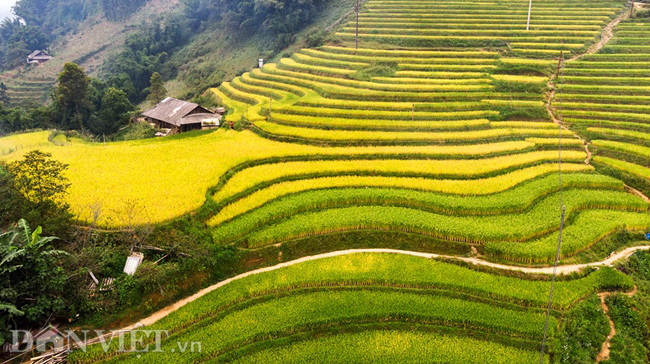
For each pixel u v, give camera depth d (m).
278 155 34.69
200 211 25.36
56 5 131.12
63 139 42.47
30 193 21.83
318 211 27.75
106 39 106.88
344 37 70.06
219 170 30.33
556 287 21.97
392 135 39.34
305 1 80.81
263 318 19.47
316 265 23.19
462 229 25.44
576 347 18.66
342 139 38.50
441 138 39.34
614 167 35.25
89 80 53.94
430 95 48.88
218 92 66.81
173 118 51.69
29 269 17.28
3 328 16.20
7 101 82.38
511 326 19.28
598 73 53.12
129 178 28.11
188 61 88.31
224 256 23.19
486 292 21.41
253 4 84.19
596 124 42.91
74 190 25.70
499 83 52.19
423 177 32.50
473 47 63.88
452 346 18.34
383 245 25.50
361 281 22.12
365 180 31.17
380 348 18.12
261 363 17.22
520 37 64.56
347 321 19.58
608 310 21.27
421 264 23.44
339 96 50.59
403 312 19.89
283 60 68.19
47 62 99.00
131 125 55.56
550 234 26.34
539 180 32.38
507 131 40.97
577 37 63.41
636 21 66.38
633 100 46.75
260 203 27.58
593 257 25.05
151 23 104.31
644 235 27.09
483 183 31.22
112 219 22.70
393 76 56.41
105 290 19.48
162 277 20.34
